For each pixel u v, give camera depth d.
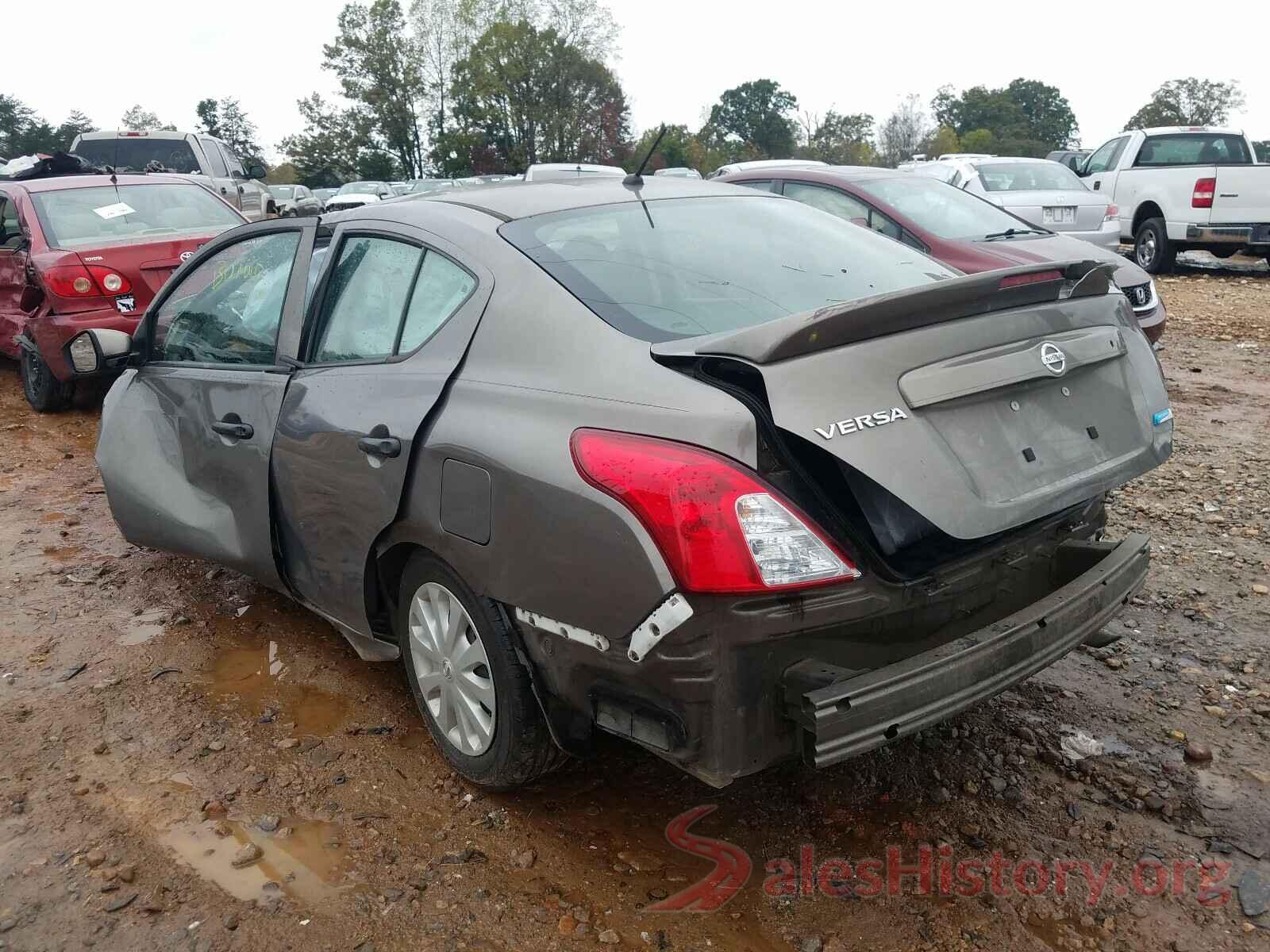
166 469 4.12
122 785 3.11
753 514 2.18
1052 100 124.56
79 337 4.21
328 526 3.26
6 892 2.65
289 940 2.47
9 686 3.72
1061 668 3.65
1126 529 4.93
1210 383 8.12
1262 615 3.99
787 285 3.01
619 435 2.35
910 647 2.46
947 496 2.26
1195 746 3.13
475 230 3.03
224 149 15.75
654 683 2.31
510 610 2.65
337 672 3.82
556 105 73.12
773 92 110.00
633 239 3.07
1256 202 13.95
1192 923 2.45
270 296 3.75
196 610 4.37
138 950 2.45
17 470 6.55
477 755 2.92
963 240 7.21
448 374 2.83
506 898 2.60
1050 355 2.57
